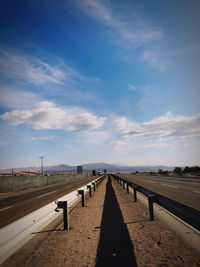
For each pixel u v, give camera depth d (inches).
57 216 255.1
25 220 102.1
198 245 132.3
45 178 1100.5
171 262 111.2
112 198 408.2
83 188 340.2
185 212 177.2
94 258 122.5
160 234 160.7
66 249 139.3
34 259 123.5
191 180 836.0
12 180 743.7
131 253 127.3
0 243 73.5
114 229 185.5
